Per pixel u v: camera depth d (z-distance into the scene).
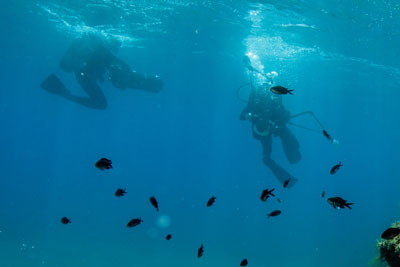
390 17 13.63
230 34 20.59
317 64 25.88
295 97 50.38
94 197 36.91
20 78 52.84
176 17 18.02
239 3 14.77
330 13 14.27
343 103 48.81
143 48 26.70
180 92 59.72
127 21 19.12
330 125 93.50
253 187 60.44
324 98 46.94
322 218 32.19
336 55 22.03
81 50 12.84
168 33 21.72
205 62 32.00
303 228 26.31
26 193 38.75
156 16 18.00
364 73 26.67
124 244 17.22
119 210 28.89
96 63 12.81
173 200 38.03
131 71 13.15
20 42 28.89
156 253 15.83
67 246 15.81
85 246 16.11
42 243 16.12
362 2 12.49
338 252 18.08
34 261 12.96
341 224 29.23
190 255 15.91
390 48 18.36
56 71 41.66
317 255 17.28
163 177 75.56
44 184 51.88
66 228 20.38
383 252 4.19
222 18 17.42
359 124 77.31
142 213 28.08
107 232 20.12
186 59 31.00
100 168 4.60
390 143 114.62
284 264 15.26
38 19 20.98
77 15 18.67
